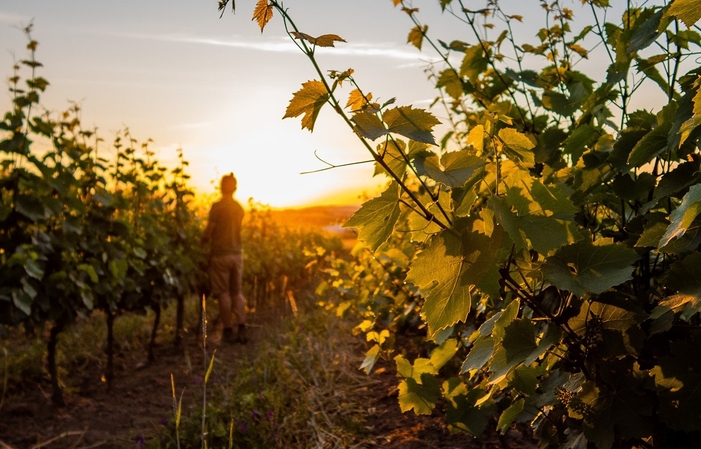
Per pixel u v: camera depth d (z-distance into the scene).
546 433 2.07
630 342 1.68
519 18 3.02
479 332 2.03
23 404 4.62
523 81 2.92
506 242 1.55
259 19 1.30
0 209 4.30
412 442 3.39
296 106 1.34
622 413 1.67
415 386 2.79
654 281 2.03
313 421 3.74
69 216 4.79
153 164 6.42
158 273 6.04
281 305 9.88
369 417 3.97
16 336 6.46
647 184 1.98
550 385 1.92
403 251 4.38
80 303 4.75
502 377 1.66
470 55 3.15
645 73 2.22
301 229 13.30
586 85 2.95
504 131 1.65
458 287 1.41
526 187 1.57
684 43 2.05
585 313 1.71
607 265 1.59
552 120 2.95
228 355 6.42
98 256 5.11
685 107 1.63
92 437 4.01
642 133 1.97
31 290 4.23
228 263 7.25
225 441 3.49
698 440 1.75
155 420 4.33
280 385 4.39
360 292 5.31
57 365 5.55
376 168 1.52
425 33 3.17
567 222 1.55
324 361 5.14
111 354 5.20
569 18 2.96
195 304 8.83
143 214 6.12
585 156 2.15
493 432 3.30
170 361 6.15
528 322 1.69
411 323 4.77
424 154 1.50
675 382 1.63
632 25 2.29
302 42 1.29
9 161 4.39
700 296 1.49
